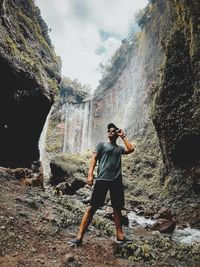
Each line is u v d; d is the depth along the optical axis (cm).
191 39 1509
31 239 483
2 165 1883
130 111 3950
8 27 1939
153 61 3544
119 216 544
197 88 1463
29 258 415
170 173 1853
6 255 407
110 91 5034
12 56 1745
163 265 502
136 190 2203
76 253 466
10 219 528
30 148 2128
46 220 600
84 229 506
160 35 3378
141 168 2491
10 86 1727
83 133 5106
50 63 2567
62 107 5347
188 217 1298
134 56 4372
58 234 545
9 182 862
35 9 2745
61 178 2030
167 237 827
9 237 462
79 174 2014
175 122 1627
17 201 666
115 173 525
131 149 534
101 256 476
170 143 1705
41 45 2548
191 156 1600
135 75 4175
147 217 1264
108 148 535
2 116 1745
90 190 1620
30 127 2022
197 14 1453
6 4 2056
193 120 1501
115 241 539
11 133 1858
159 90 1769
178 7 1683
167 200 1681
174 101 1647
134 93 4034
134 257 493
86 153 3006
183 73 1603
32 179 1032
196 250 645
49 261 417
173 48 1677
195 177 1491
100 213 952
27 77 1845
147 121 3073
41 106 2027
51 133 5031
